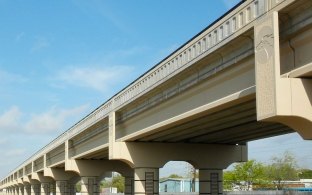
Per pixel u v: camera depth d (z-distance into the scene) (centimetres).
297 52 1811
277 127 3400
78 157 6050
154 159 4184
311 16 1686
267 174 11975
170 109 3128
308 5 1684
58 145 6900
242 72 2188
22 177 12494
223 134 3828
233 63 2209
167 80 2938
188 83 2755
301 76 1680
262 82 1772
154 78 3184
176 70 2783
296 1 1655
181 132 3659
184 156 4291
